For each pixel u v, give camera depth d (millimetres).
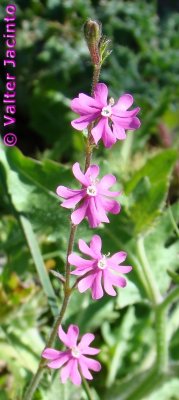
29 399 167
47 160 230
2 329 228
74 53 357
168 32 385
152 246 239
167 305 222
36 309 241
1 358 224
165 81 366
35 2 355
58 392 207
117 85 351
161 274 237
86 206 135
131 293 226
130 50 363
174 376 226
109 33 361
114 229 231
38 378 165
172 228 238
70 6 357
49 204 229
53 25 358
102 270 142
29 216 229
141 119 354
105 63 354
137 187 231
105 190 138
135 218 229
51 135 357
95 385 248
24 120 374
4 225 279
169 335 241
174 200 322
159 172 248
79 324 238
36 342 236
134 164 317
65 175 230
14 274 244
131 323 264
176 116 365
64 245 231
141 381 233
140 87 355
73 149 336
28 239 211
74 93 355
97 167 136
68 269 147
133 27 364
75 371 149
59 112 351
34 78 357
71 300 236
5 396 214
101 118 130
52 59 354
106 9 368
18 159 231
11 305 238
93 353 152
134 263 229
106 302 245
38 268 206
